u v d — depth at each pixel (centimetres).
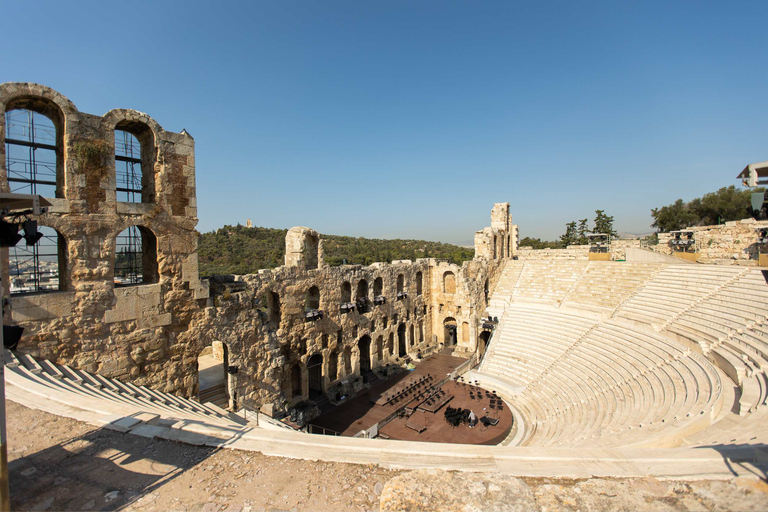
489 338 4722
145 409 1319
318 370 3762
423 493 782
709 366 2281
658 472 816
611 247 5744
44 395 1306
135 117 1902
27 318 1590
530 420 3062
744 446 888
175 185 2045
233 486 872
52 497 829
